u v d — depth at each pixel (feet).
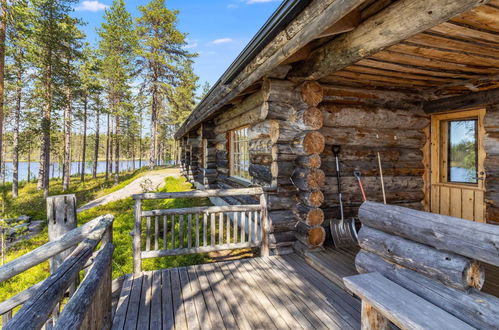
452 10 4.73
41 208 35.83
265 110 11.79
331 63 8.38
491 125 11.10
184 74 81.97
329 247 11.99
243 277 10.03
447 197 13.34
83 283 4.74
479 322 3.84
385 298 4.67
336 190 13.14
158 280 9.86
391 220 5.50
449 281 4.27
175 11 76.79
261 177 14.37
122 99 72.95
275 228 12.28
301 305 8.12
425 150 14.32
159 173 63.93
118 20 63.52
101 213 27.43
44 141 46.06
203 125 27.14
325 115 12.27
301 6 6.68
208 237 17.19
